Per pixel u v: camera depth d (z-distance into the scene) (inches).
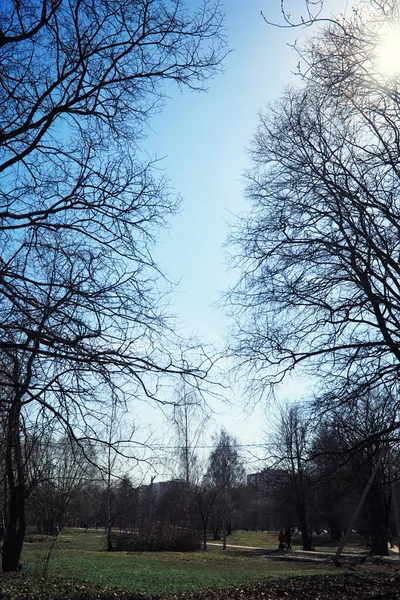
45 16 341.4
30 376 331.0
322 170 585.3
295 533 3253.0
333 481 638.5
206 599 542.6
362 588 551.2
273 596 535.8
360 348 566.9
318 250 566.6
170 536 1606.8
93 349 323.3
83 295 329.1
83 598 547.5
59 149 376.8
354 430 588.4
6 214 353.1
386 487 920.9
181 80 379.2
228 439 2028.8
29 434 363.9
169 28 362.6
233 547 1996.8
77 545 1630.2
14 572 729.0
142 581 748.0
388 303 541.6
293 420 834.8
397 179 544.1
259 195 603.2
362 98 497.0
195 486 1908.2
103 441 344.5
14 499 736.3
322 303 573.6
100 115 376.8
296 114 599.2
